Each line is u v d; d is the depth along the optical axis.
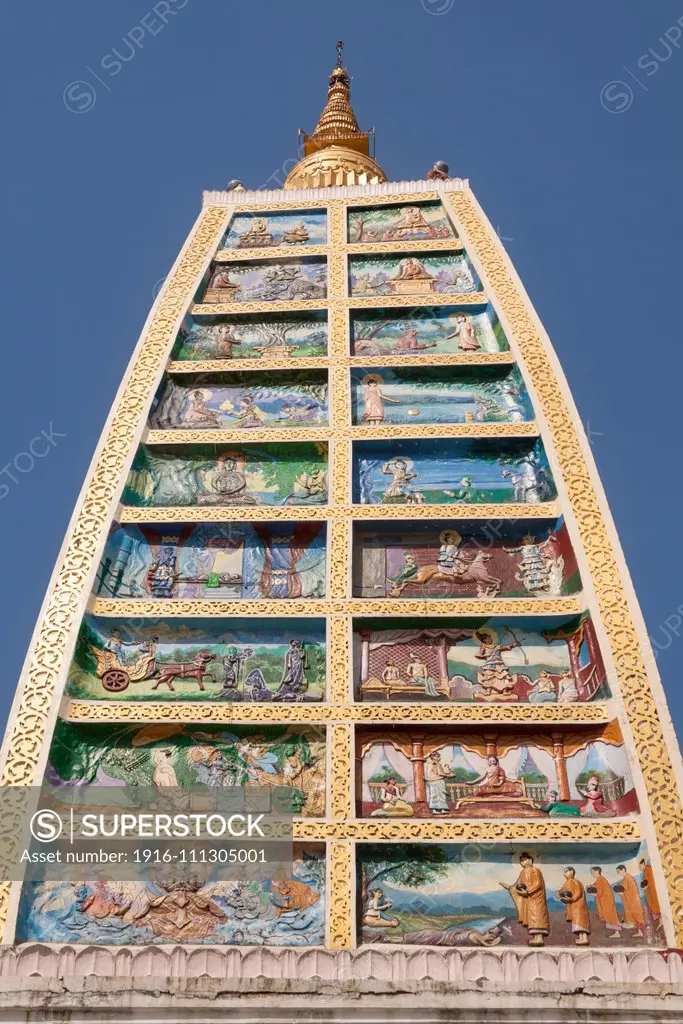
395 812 18.09
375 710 18.80
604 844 17.41
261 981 15.35
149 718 18.70
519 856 17.50
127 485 22.20
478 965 15.66
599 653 19.33
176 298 26.22
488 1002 15.27
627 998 15.29
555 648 20.02
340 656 19.59
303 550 21.56
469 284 27.19
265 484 22.77
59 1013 15.18
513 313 25.33
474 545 21.56
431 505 21.67
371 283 27.36
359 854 17.52
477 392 24.28
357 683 19.58
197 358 25.48
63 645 19.44
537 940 16.83
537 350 24.38
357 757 18.55
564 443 22.42
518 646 20.03
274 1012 15.20
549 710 18.75
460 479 22.66
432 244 27.89
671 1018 15.21
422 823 17.62
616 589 20.03
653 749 18.16
